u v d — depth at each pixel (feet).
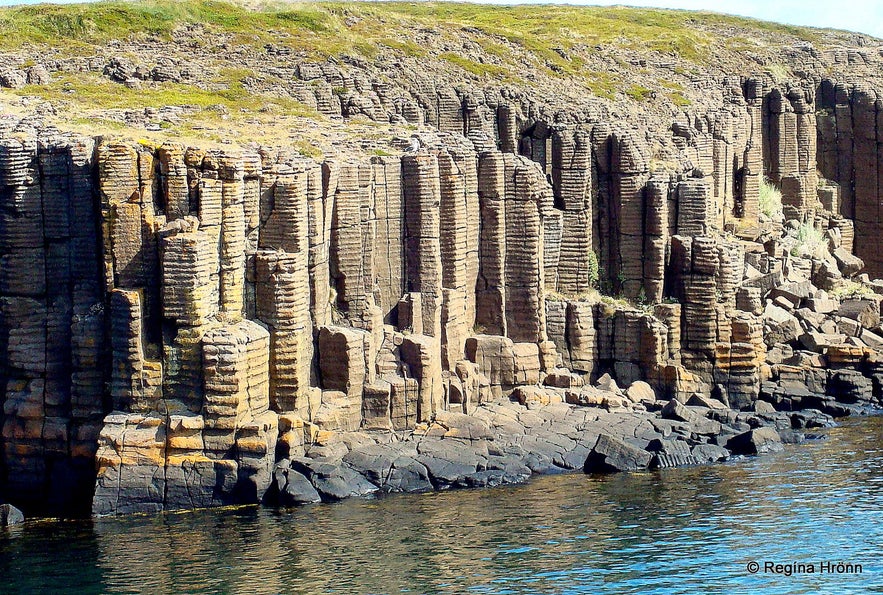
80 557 270.87
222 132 333.01
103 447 292.20
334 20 427.33
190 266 294.25
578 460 322.34
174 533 280.92
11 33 380.99
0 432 306.55
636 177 390.63
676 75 480.64
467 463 312.71
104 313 302.25
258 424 293.84
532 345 360.69
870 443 342.85
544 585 258.98
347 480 301.63
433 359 329.93
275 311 306.96
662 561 269.44
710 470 320.70
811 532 283.59
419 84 403.95
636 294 391.24
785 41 540.93
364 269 337.52
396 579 260.62
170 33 396.98
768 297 414.41
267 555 270.46
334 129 360.28
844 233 487.20
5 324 306.96
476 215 361.30
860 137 490.08
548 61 453.17
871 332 407.44
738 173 467.11
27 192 304.91
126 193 301.02
